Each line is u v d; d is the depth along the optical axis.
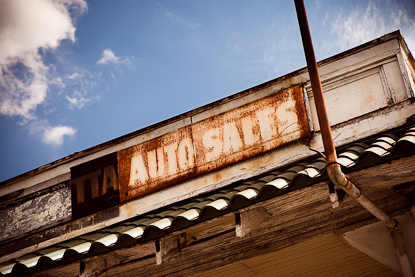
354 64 6.86
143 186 7.67
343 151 6.32
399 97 6.54
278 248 6.12
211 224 6.16
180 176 7.44
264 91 7.25
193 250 6.54
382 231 5.75
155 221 6.34
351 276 6.58
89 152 8.24
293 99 7.02
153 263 6.66
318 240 5.98
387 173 5.08
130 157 7.93
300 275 6.70
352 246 5.93
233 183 7.04
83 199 8.07
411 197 5.57
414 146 4.81
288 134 6.91
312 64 5.03
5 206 8.72
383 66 6.74
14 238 8.43
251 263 6.42
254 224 5.62
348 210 5.90
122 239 5.80
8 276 6.24
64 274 6.71
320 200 5.76
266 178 6.16
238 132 7.25
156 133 7.85
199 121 7.58
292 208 5.84
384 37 6.78
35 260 6.28
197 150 7.46
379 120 6.53
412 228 5.56
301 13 5.23
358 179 5.10
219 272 6.59
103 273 6.85
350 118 6.71
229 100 7.44
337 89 6.91
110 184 7.94
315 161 5.91
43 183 8.51
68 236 8.02
